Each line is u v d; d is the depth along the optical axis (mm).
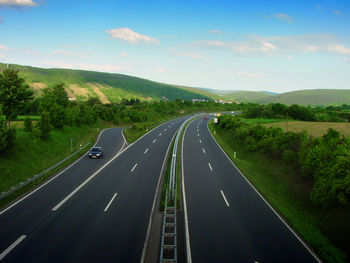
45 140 31266
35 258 9570
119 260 9758
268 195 18062
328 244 11914
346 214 14375
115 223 12812
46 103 41281
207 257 10219
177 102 125625
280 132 34281
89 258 9773
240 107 148000
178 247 10953
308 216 15578
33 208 14266
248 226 13148
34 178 18531
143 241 11242
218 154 31766
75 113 49438
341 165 16047
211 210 15008
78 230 11938
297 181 21078
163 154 30406
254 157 31812
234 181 21062
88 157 28172
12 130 23281
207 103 144500
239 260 10094
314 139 24016
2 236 11102
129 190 17797
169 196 15992
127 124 74250
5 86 28016
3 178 18531
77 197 16156
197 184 19812
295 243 11680
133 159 27516
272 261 10148
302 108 85125
